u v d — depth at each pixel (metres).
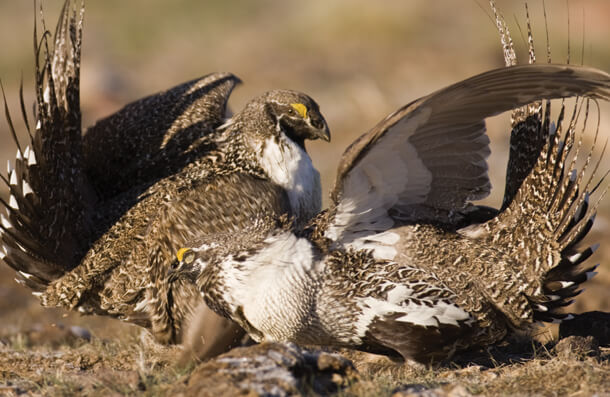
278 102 10.75
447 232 8.83
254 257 8.55
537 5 35.50
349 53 32.62
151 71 33.75
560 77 7.61
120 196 11.16
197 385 7.16
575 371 8.16
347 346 9.02
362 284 8.58
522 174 8.98
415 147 8.05
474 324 8.72
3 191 19.12
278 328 8.61
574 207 8.60
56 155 9.93
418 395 7.53
